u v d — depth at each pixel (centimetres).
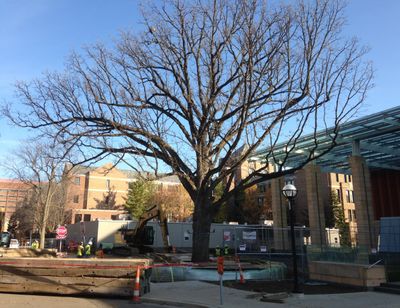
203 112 2084
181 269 1834
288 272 2077
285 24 1886
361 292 1440
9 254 3038
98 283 1325
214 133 2136
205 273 1830
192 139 2184
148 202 7225
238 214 6581
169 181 9012
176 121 2166
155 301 1250
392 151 3278
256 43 1897
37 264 1368
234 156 2281
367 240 2842
